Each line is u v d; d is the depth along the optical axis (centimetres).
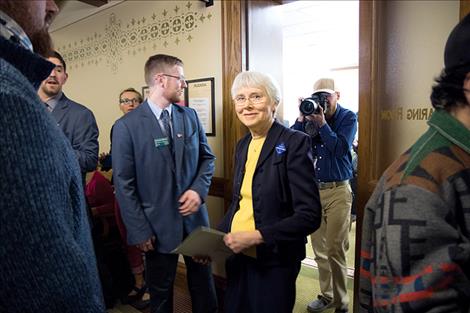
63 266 44
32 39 55
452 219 56
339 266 216
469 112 59
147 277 178
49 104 190
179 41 258
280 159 121
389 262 59
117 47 308
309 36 559
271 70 242
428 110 150
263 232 116
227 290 134
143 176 169
